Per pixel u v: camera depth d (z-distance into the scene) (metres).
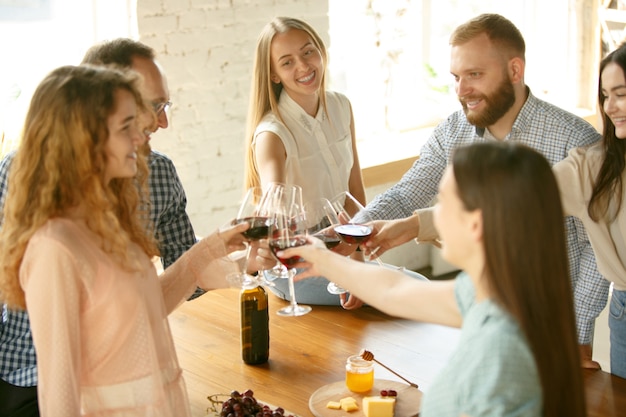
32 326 1.60
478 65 2.65
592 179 2.39
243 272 2.14
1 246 1.65
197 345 2.40
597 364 2.26
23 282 1.61
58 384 1.58
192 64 4.04
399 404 2.00
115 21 3.94
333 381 2.17
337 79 5.18
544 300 1.25
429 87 5.68
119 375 1.68
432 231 2.46
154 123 1.92
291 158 3.12
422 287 1.66
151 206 2.33
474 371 1.27
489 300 1.32
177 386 1.80
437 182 2.97
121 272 1.64
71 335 1.59
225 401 2.03
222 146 4.24
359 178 3.46
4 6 3.77
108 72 1.64
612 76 2.25
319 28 4.52
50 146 1.58
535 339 1.25
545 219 1.25
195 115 4.10
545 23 6.09
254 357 2.27
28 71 3.88
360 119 5.35
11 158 2.03
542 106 2.73
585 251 2.58
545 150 2.72
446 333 2.46
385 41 5.35
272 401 2.06
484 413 1.25
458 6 5.71
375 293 1.73
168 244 2.44
